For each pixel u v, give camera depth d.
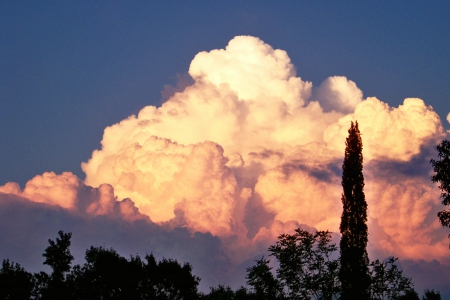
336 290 57.69
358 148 63.09
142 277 73.44
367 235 60.16
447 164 52.03
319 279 57.47
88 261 73.81
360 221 60.50
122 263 72.69
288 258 58.84
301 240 59.66
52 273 72.12
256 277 59.69
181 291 74.56
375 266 58.31
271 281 58.94
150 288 73.38
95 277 71.56
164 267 75.00
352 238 59.88
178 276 74.69
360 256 58.97
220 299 65.44
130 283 72.12
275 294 59.06
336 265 58.38
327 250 59.41
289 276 58.56
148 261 75.44
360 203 61.22
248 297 60.88
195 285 76.00
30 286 71.25
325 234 59.81
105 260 72.25
